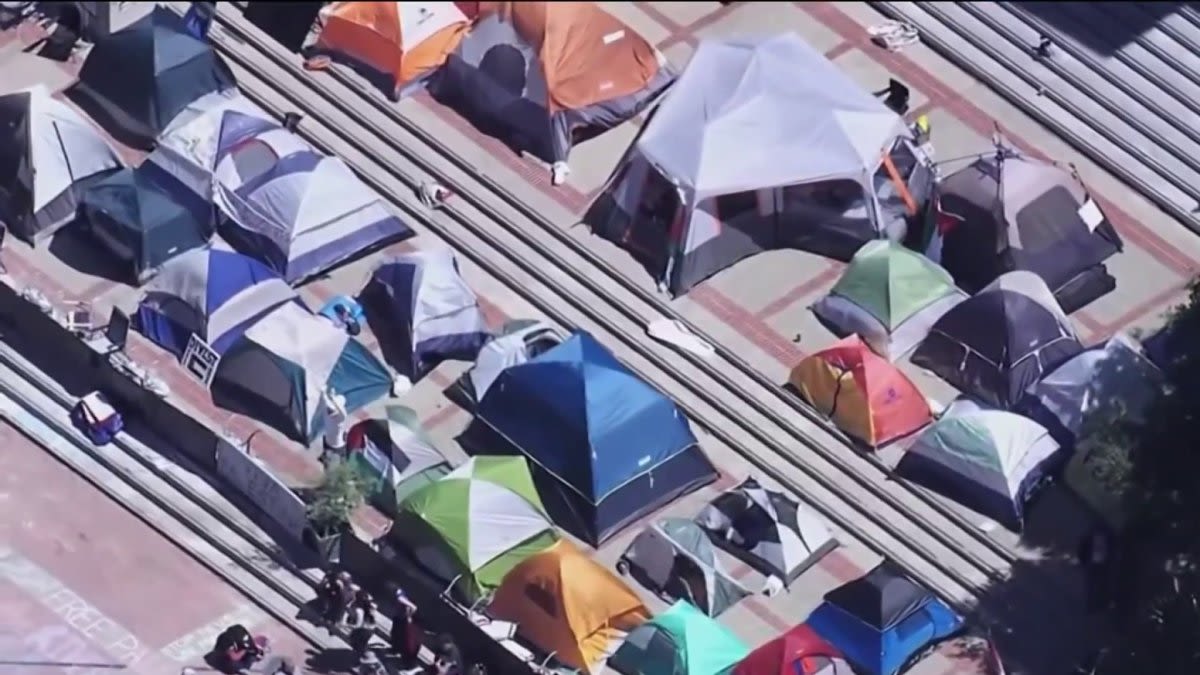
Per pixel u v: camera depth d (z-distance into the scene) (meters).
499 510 119.00
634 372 126.25
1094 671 117.69
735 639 116.75
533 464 122.06
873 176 130.25
